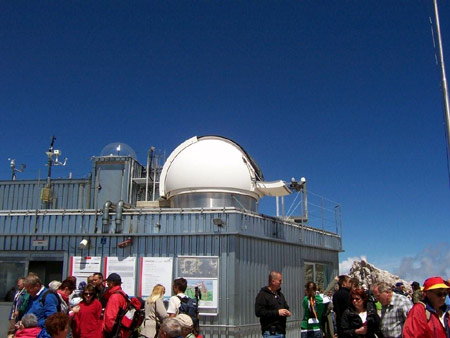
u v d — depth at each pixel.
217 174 16.67
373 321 7.86
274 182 17.23
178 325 5.86
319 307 11.56
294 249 17.19
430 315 6.09
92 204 19.34
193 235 14.32
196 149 17.45
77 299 10.43
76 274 14.78
